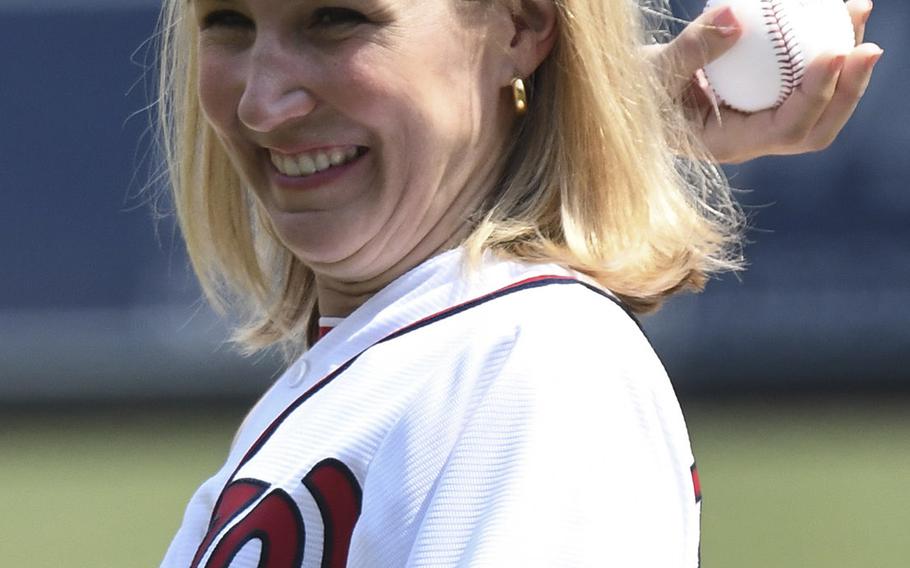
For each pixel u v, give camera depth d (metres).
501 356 5.78
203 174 8.14
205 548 6.22
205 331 31.55
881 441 29.23
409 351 6.12
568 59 6.52
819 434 29.80
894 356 31.44
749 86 7.75
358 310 6.61
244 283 8.35
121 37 31.05
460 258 6.36
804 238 31.52
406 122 6.32
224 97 6.61
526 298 6.02
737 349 31.83
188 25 7.97
